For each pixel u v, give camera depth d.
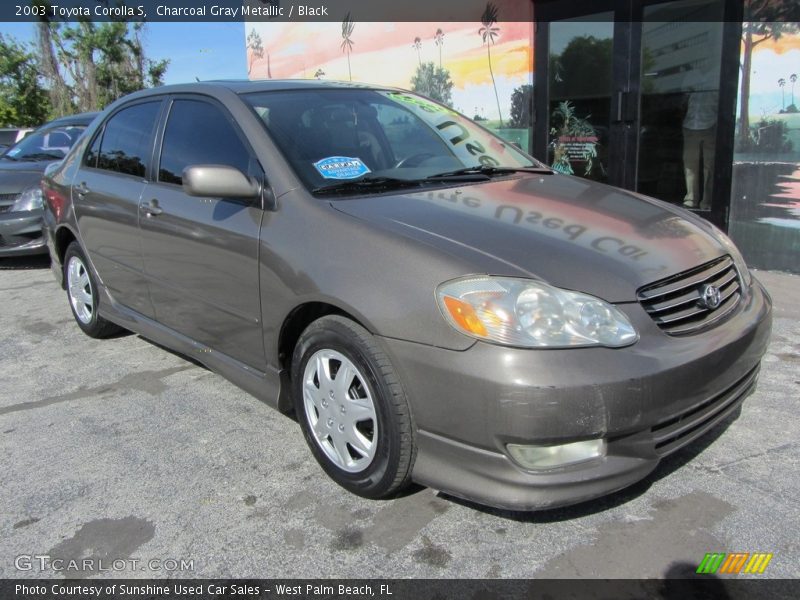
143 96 4.10
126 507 2.72
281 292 2.77
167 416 3.54
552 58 7.13
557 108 7.22
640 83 6.53
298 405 2.88
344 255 2.55
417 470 2.44
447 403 2.26
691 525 2.49
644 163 6.66
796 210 5.68
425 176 3.22
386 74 8.92
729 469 2.85
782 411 3.37
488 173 3.44
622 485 2.27
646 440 2.28
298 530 2.54
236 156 3.17
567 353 2.16
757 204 5.90
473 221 2.62
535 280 2.26
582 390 2.11
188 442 3.25
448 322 2.24
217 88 3.48
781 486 2.72
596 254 2.46
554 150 7.35
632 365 2.19
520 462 2.21
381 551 2.41
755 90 5.72
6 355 4.61
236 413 3.55
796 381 3.72
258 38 11.22
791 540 2.40
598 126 6.93
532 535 2.46
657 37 6.32
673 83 6.29
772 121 5.68
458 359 2.21
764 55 5.62
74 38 32.66
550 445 2.16
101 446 3.23
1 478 2.97
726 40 5.80
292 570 2.33
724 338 2.47
